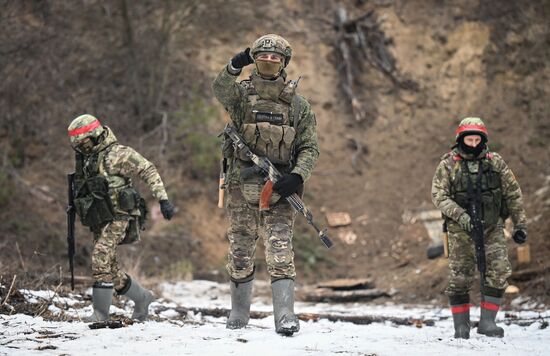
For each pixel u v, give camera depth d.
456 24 57.81
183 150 49.91
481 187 20.38
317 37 57.84
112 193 19.97
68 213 20.48
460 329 20.28
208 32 56.66
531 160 49.19
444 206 20.56
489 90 55.22
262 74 18.55
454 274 20.72
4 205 41.78
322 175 51.69
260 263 44.12
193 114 50.25
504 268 20.45
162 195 20.19
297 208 17.97
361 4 59.41
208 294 35.91
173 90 53.19
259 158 18.25
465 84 55.72
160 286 36.19
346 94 55.88
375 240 47.25
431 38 57.56
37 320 18.38
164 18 52.34
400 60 56.81
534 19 57.00
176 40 55.31
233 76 18.27
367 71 56.72
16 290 21.59
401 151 53.28
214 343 15.97
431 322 25.12
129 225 20.39
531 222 38.91
